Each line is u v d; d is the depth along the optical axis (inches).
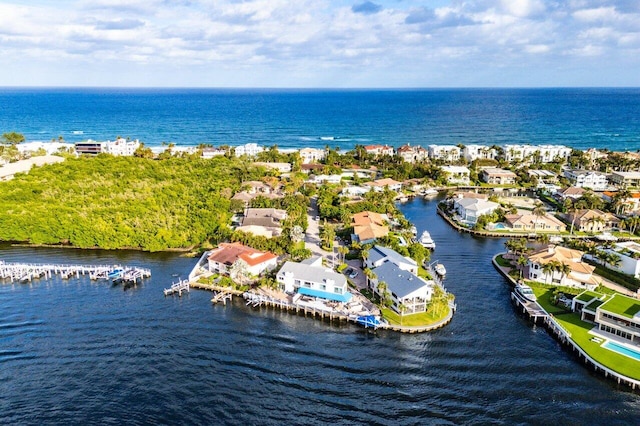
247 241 4877.0
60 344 3294.8
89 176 7465.6
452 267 4835.1
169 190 6811.0
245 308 3875.5
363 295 4025.6
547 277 4338.1
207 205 6151.6
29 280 4365.2
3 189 6545.3
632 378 2901.1
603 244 5162.4
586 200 6619.1
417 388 2883.9
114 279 4350.4
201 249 5142.7
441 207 7135.8
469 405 2741.1
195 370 3029.0
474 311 3878.0
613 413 2696.9
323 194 7003.0
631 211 6466.5
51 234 5221.5
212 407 2689.5
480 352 3284.9
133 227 5329.7
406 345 3348.9
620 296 3698.3
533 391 2874.0
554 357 3245.6
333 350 3282.5
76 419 2581.2
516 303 3978.8
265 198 6481.3
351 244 5260.8
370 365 3112.7
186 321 3649.1
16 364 3056.1
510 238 5831.7
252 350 3270.2
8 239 5339.6
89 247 5216.5
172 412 2645.2
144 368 3036.4
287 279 4057.6
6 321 3602.4
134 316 3708.2
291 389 2856.8
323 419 2605.8
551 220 6102.4
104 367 3041.3
